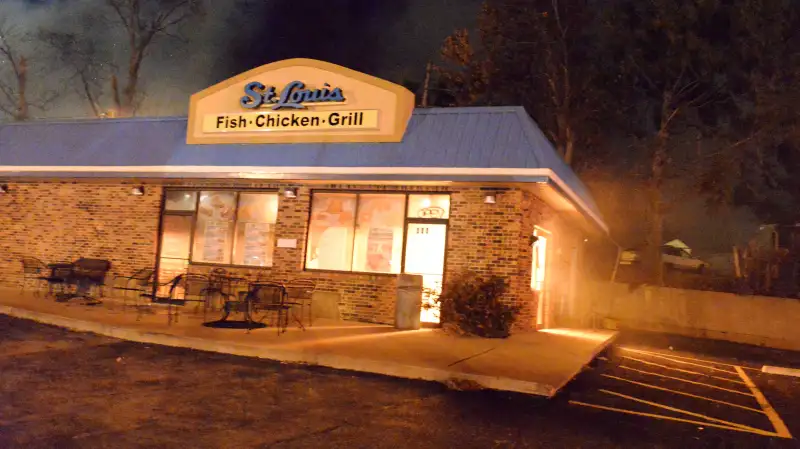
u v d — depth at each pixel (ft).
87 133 57.72
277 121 50.42
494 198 45.06
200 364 30.91
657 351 51.31
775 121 77.66
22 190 58.54
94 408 22.35
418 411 24.59
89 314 41.52
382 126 47.85
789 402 32.37
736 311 70.33
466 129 46.39
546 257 55.52
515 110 46.73
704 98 84.12
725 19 79.82
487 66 91.76
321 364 32.24
